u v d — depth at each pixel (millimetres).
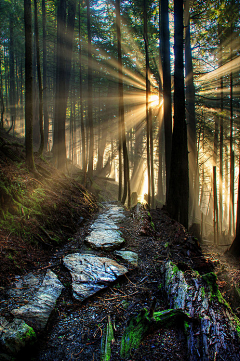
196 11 11172
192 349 1960
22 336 1919
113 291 2846
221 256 5742
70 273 3088
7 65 21281
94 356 1925
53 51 18547
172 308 2498
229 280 3832
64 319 2322
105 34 16500
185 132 6852
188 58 13172
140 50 17234
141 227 5035
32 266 3156
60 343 2041
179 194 6781
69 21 12328
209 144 17984
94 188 11000
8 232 3414
